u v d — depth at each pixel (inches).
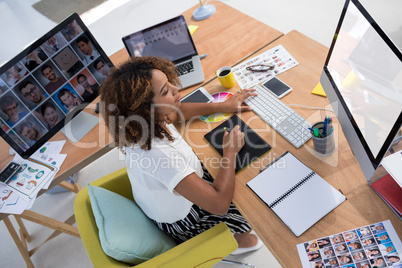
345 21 48.2
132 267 47.9
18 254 87.6
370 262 41.1
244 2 129.4
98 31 142.3
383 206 45.1
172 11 138.9
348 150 51.5
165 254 48.6
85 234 51.6
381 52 40.6
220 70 66.0
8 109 60.5
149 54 72.6
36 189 61.6
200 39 78.6
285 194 48.8
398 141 48.3
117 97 45.5
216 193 49.3
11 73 59.6
